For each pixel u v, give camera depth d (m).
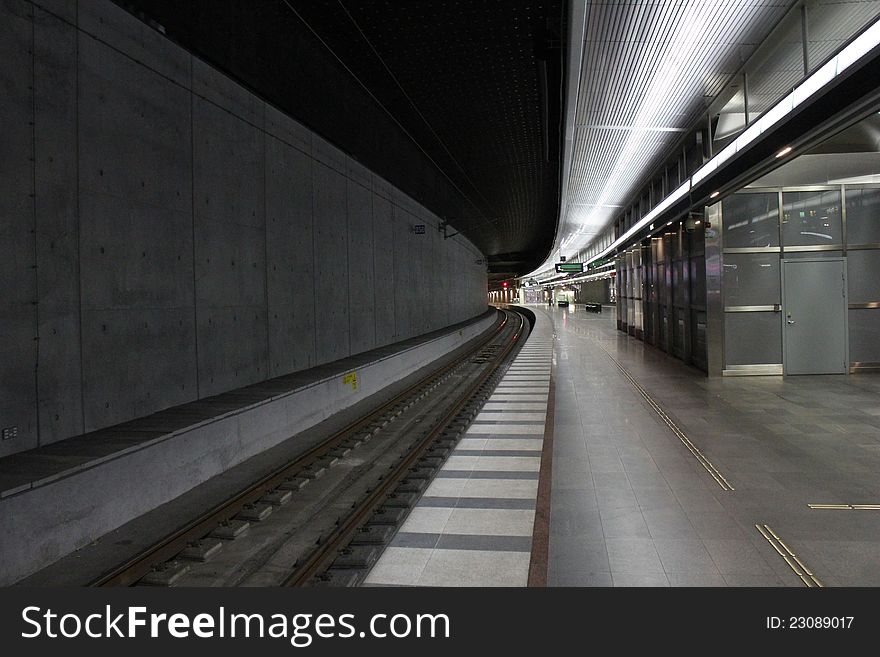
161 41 6.41
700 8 6.19
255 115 8.41
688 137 11.48
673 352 15.94
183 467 5.66
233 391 7.75
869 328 11.47
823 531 4.40
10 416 4.64
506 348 20.56
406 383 13.15
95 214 5.47
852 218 11.44
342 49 7.87
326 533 4.72
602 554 4.11
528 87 9.73
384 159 13.70
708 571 3.81
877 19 4.73
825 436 7.12
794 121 6.59
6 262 4.60
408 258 18.05
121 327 5.80
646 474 5.88
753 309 11.71
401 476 6.05
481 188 19.02
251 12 6.36
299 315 9.88
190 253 6.89
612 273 36.06
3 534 3.76
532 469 6.31
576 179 15.24
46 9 4.98
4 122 4.59
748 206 11.66
